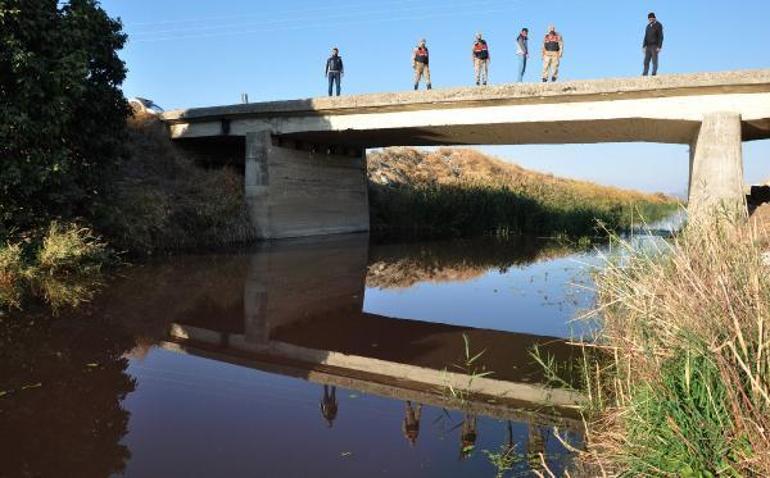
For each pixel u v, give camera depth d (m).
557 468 4.29
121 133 15.15
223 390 5.93
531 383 6.29
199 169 21.56
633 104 14.97
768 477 3.02
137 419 5.13
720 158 13.61
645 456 3.69
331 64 19.83
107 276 12.27
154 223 15.84
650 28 15.38
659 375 4.01
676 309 4.21
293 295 11.30
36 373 6.32
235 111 20.31
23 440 4.70
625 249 6.95
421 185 30.44
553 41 17.08
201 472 4.18
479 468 4.30
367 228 25.69
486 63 18.41
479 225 27.27
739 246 4.82
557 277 14.06
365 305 10.63
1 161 10.66
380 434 4.89
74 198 12.55
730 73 13.54
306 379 6.35
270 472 4.19
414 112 17.95
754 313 3.79
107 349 7.28
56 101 11.06
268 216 20.17
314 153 22.58
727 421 3.45
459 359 7.25
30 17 10.71
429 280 13.61
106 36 13.84
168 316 9.18
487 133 19.50
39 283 10.57
